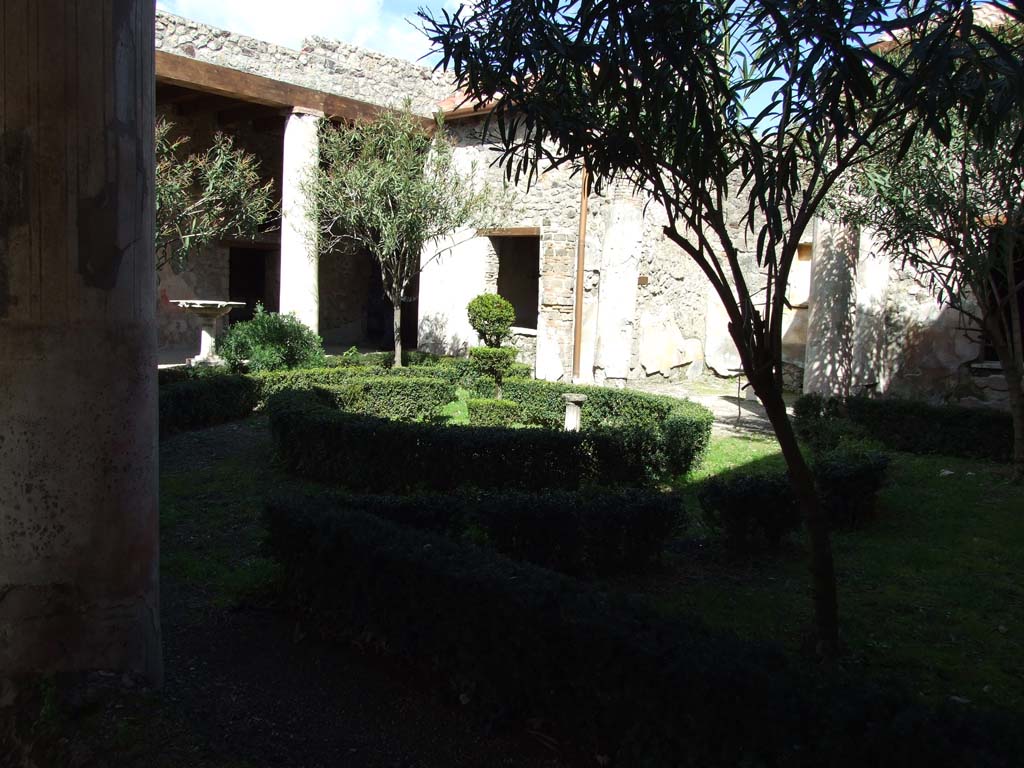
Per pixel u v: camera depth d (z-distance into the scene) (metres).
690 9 2.75
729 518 5.04
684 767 2.40
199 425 8.67
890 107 2.66
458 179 12.16
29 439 2.51
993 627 3.98
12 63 2.44
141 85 2.66
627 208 12.78
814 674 2.37
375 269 19.00
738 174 14.55
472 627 2.98
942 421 8.28
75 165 2.51
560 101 3.13
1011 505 6.28
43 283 2.50
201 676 3.26
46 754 2.41
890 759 2.02
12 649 2.54
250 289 17.28
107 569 2.64
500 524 4.46
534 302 15.85
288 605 3.96
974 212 6.59
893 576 4.70
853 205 7.89
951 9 2.30
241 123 15.62
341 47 14.15
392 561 3.30
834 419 9.26
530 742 2.80
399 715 2.99
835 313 10.14
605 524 4.57
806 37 2.44
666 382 14.24
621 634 2.57
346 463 6.48
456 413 10.19
